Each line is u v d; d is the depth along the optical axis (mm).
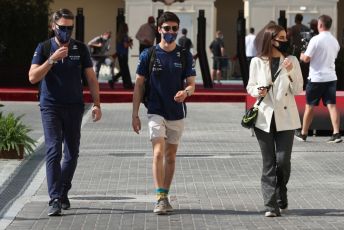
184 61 11086
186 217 10898
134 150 16969
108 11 42312
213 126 21094
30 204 11633
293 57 11039
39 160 15469
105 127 20750
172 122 11094
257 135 11039
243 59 30500
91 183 13398
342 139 18484
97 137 18906
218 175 14148
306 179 13781
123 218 10805
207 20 38875
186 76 11125
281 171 11000
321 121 19172
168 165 11266
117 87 31469
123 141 18281
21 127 15766
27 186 13023
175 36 10992
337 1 38500
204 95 28234
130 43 30547
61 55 10672
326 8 38438
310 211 11297
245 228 10273
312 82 17812
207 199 12141
